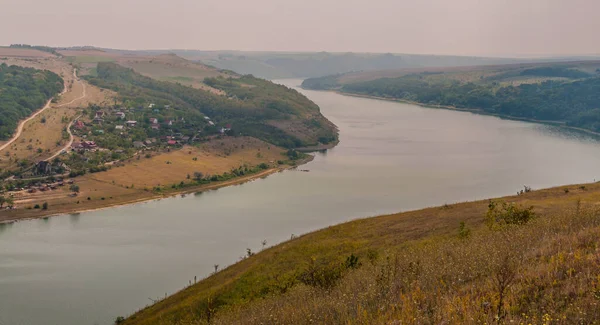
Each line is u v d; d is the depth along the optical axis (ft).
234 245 268.21
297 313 71.87
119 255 256.32
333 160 529.45
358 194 379.14
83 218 327.67
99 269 236.84
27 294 209.97
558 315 47.29
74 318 188.03
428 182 411.34
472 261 74.02
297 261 155.33
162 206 360.48
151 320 145.89
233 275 167.32
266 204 358.02
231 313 104.78
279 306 85.46
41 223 315.17
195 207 354.95
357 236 173.27
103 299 203.72
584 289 51.67
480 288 59.52
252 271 156.25
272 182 435.53
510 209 133.08
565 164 481.05
